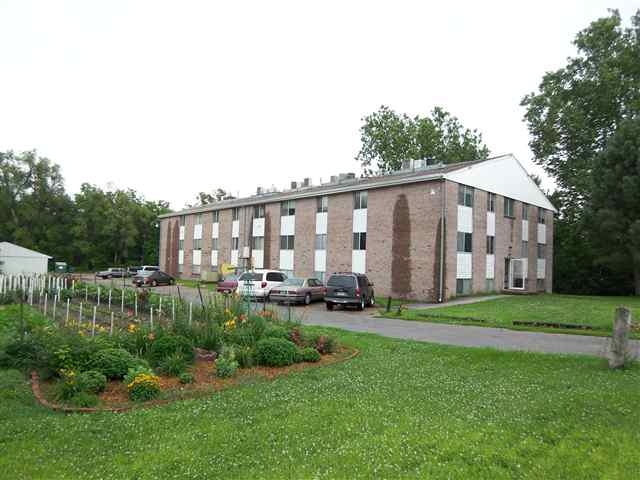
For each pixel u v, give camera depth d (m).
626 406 6.19
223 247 44.72
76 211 74.75
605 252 31.31
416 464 4.32
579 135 37.00
